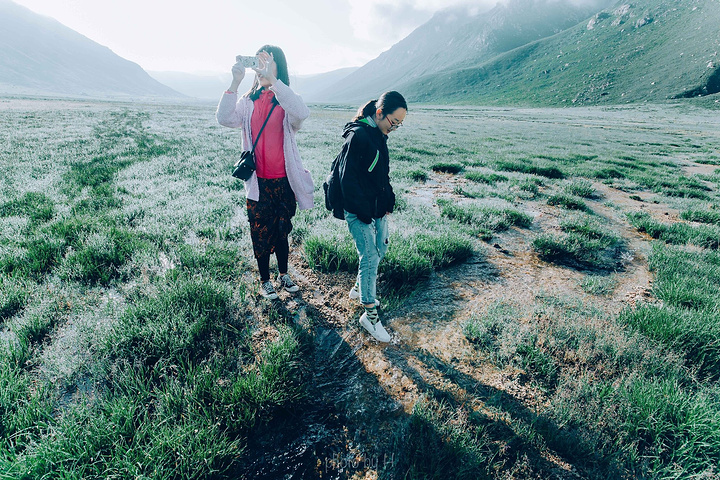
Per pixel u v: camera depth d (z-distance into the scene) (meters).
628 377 2.41
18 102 53.66
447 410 2.27
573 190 8.68
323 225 5.36
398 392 2.44
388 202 2.97
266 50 2.97
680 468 1.87
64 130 18.45
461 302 3.59
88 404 2.17
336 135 21.83
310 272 4.10
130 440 1.96
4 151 10.66
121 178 7.95
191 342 2.66
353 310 3.37
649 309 3.12
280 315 3.25
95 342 2.63
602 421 2.13
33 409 2.03
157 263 4.00
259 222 3.33
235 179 8.10
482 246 5.07
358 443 2.08
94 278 3.68
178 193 6.83
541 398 2.38
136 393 2.26
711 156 20.81
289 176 3.32
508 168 12.18
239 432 2.10
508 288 3.91
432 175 10.40
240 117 3.10
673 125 56.66
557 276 4.24
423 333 3.07
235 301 3.31
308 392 2.44
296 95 2.98
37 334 2.76
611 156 18.08
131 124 25.27
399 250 4.09
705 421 1.99
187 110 57.94
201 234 4.98
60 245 4.17
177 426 1.97
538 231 5.81
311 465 1.95
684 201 8.29
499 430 2.14
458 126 44.28
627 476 1.90
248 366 2.58
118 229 4.69
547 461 1.98
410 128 35.34
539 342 2.83
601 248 5.09
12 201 5.59
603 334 2.84
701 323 2.83
